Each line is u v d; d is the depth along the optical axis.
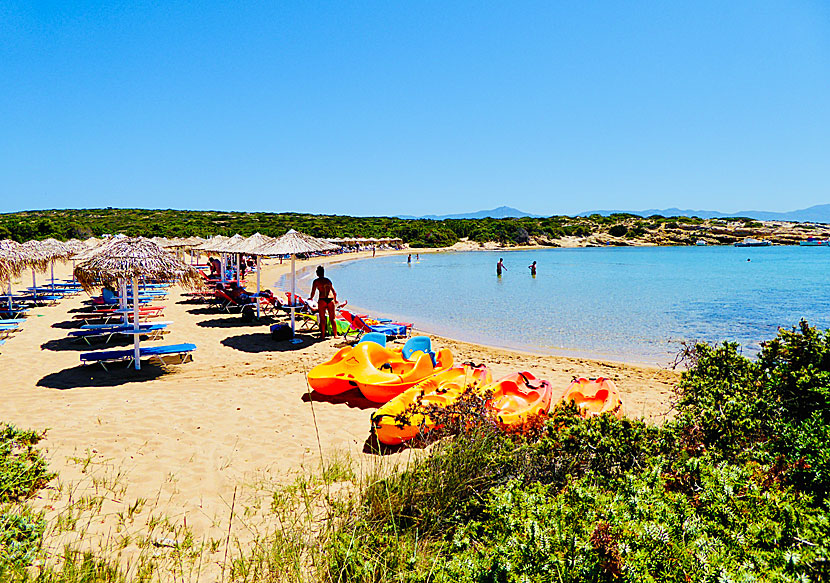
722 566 2.28
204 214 104.69
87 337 11.39
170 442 5.53
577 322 16.42
